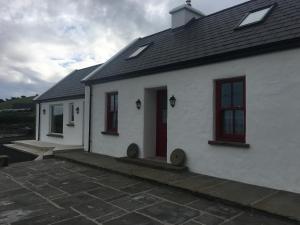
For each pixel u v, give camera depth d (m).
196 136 7.42
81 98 13.80
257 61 6.18
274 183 5.83
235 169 6.52
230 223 4.36
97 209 5.13
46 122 17.11
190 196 5.75
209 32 8.47
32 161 10.23
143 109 9.12
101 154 10.82
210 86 7.12
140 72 9.05
